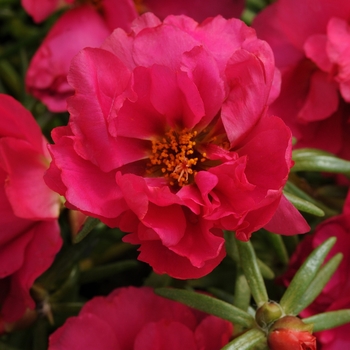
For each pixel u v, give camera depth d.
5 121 0.24
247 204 0.22
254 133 0.23
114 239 0.27
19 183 0.24
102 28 0.26
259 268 0.24
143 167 0.24
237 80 0.23
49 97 0.26
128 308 0.24
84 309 0.24
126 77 0.22
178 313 0.24
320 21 0.26
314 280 0.24
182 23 0.23
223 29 0.23
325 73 0.26
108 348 0.24
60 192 0.22
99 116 0.22
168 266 0.22
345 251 0.25
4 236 0.24
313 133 0.26
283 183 0.22
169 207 0.22
